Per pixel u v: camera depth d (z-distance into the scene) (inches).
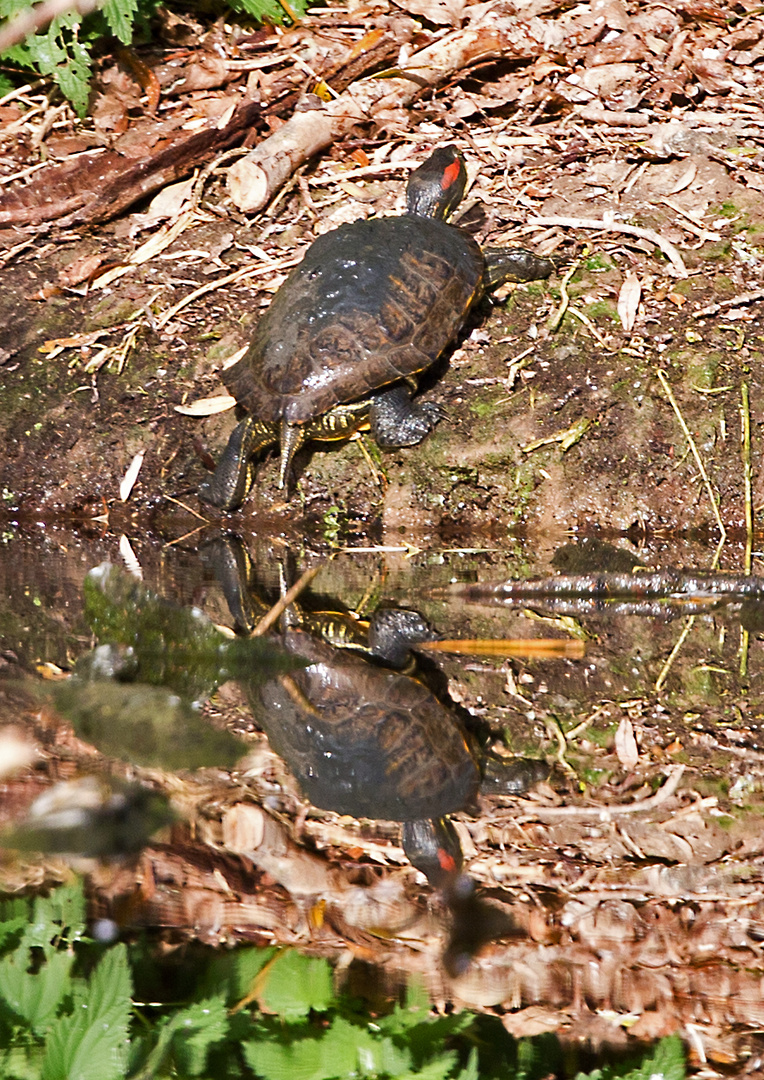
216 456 369.7
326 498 364.2
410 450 362.9
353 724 211.5
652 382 365.4
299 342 346.0
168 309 406.9
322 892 156.2
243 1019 135.6
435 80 471.2
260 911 150.9
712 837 173.0
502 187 440.8
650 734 211.0
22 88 489.7
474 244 390.6
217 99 473.7
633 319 383.2
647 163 442.9
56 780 179.3
